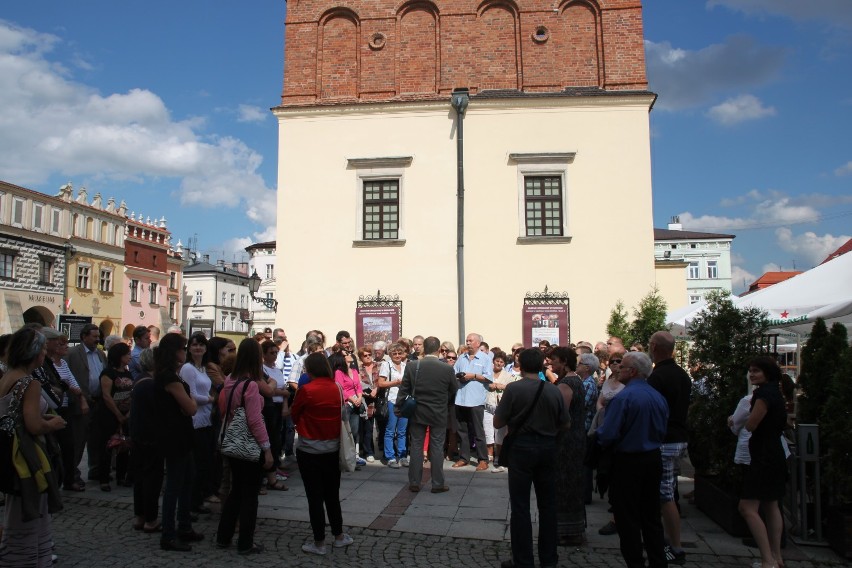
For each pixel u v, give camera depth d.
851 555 6.61
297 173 18.44
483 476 10.45
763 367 6.43
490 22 18.70
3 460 5.15
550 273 17.61
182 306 65.12
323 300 18.02
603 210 17.67
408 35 18.84
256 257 77.38
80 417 9.19
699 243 70.56
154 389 6.72
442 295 17.72
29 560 5.35
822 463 7.24
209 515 8.00
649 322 15.82
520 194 17.89
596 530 7.70
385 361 11.47
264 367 9.34
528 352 6.44
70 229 48.50
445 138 18.19
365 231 18.28
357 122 18.45
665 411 5.98
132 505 8.33
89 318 20.36
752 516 6.25
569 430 7.18
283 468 10.17
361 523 7.67
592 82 18.36
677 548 6.48
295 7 19.06
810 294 9.50
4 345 6.83
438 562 6.45
